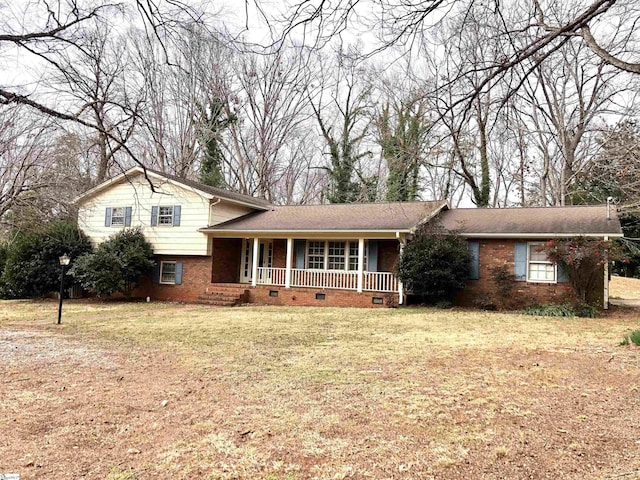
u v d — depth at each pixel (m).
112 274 17.94
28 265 18.88
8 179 13.45
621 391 5.54
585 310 13.27
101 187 19.84
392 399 5.39
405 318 12.91
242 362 7.42
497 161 23.72
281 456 3.91
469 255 15.31
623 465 3.63
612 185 18.75
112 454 3.98
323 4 3.97
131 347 8.78
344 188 27.59
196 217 19.02
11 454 3.98
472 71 4.38
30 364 7.37
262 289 18.22
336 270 18.08
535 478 3.47
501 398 5.37
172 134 24.97
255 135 30.38
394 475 3.55
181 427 4.59
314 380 6.27
